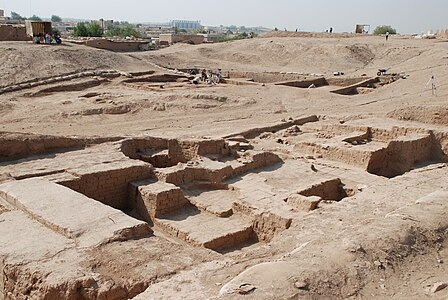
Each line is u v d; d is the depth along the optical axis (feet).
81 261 26.61
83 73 121.49
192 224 41.11
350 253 22.47
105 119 84.28
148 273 25.64
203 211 44.21
